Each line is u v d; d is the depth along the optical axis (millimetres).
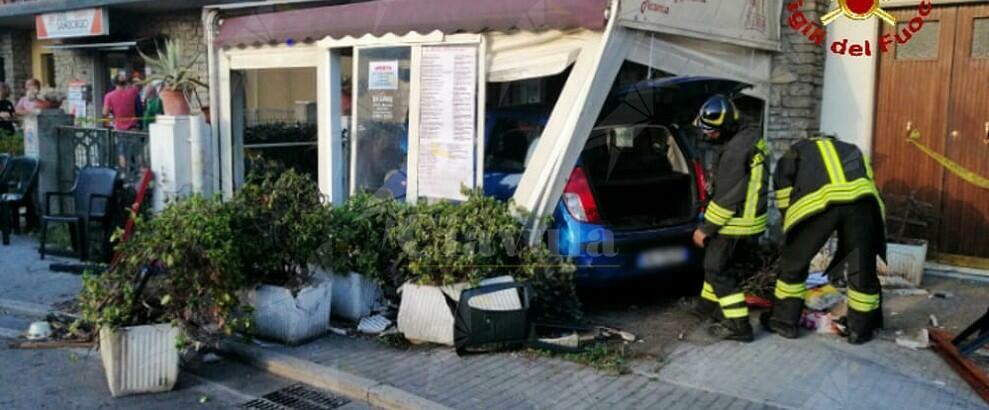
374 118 7312
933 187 7598
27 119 9922
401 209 6145
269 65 8141
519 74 6293
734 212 5527
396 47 7031
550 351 5477
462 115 6582
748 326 5668
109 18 13078
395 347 5723
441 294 5621
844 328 5816
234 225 5496
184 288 5176
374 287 6293
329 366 5336
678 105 6914
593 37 5871
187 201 5570
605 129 6672
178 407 4898
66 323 6453
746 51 7301
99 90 14562
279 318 5742
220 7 8398
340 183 7871
